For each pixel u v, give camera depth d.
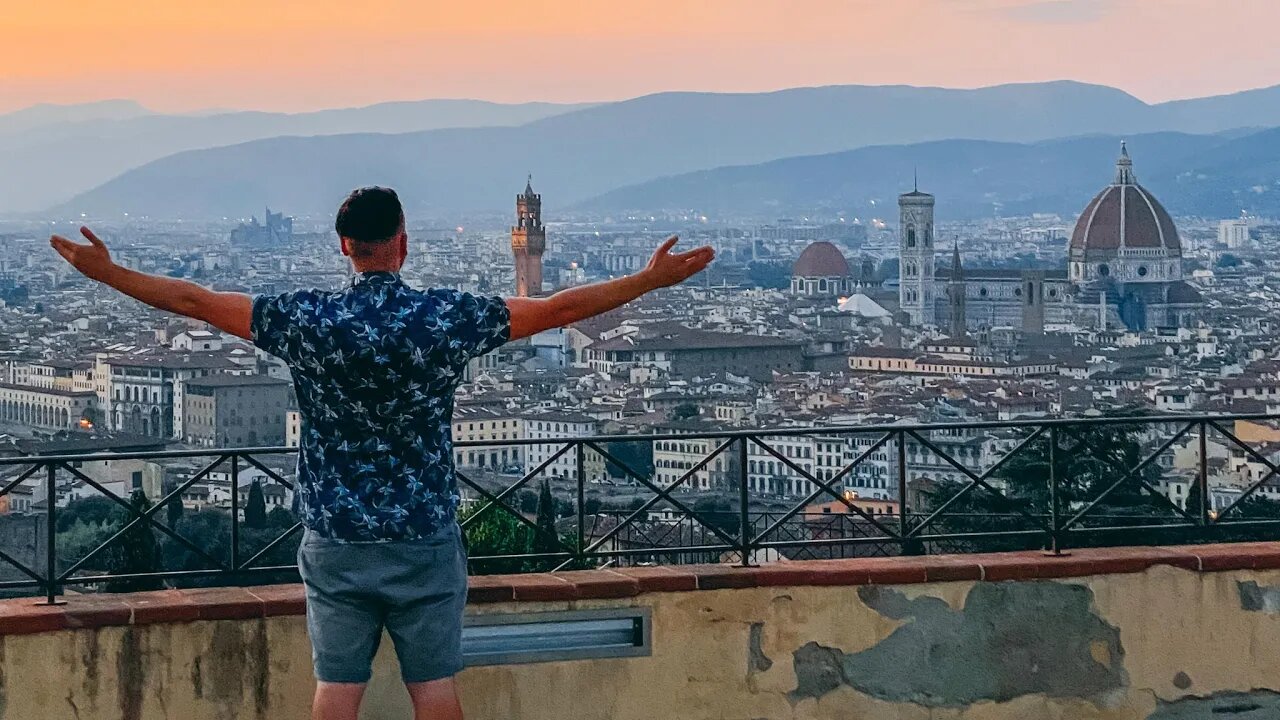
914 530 8.68
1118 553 8.38
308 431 5.88
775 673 7.97
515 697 7.71
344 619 5.84
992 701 8.15
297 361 5.76
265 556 8.00
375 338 5.70
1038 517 8.68
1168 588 8.27
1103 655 8.23
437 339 5.75
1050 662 8.19
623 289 6.01
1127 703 8.25
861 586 8.03
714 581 7.89
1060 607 8.18
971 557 8.31
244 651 7.48
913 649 8.08
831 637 8.02
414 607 5.86
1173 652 8.28
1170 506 8.80
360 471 5.79
